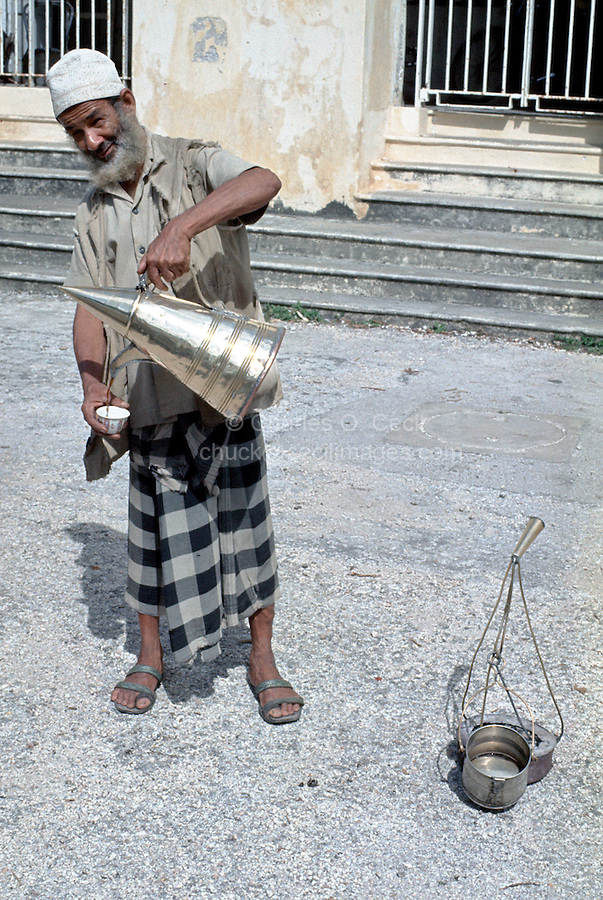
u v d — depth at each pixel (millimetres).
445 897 2150
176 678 2939
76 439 4797
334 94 8234
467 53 9211
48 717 2730
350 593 3416
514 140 9125
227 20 8266
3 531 3818
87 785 2473
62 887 2154
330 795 2457
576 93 11211
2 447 4656
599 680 2939
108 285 2572
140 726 2709
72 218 8328
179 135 8648
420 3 9031
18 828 2322
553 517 4047
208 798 2438
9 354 6102
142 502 2670
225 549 2666
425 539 3838
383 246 7809
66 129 2393
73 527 3889
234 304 2605
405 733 2693
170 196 2449
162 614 2812
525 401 5504
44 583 3439
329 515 4023
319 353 6387
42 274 7727
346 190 8461
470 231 8250
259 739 2666
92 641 3105
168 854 2254
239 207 2297
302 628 3191
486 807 2373
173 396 2492
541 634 3184
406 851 2281
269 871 2211
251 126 8484
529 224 8133
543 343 6781
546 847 2303
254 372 2318
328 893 2150
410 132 9258
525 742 2488
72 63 2318
